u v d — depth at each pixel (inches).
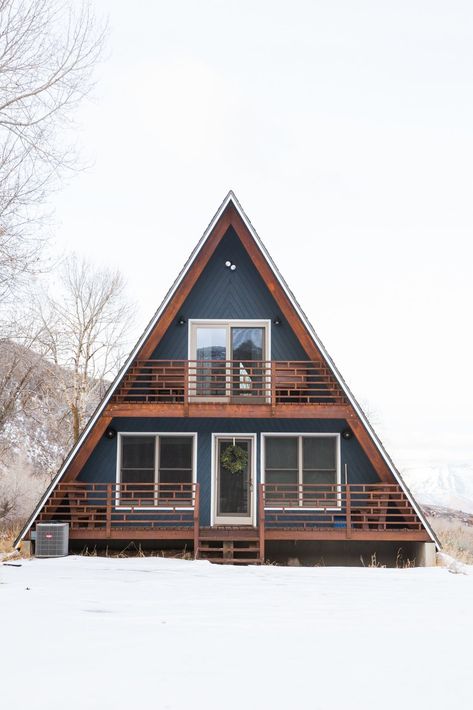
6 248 687.1
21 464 1477.6
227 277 818.2
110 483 746.8
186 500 753.0
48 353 1432.1
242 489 786.8
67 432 1482.5
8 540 866.8
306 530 722.8
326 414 760.3
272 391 762.8
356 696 210.1
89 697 205.2
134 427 785.6
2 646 267.7
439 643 286.0
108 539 741.3
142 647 271.6
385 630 315.9
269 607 386.9
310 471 790.5
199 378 808.3
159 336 772.6
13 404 1352.1
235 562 710.5
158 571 590.2
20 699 202.4
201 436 788.0
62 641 278.8
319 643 284.4
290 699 206.7
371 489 781.9
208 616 350.6
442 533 1202.6
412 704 202.7
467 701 205.6
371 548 760.3
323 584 509.7
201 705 199.9
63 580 498.0
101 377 1505.9
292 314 781.9
